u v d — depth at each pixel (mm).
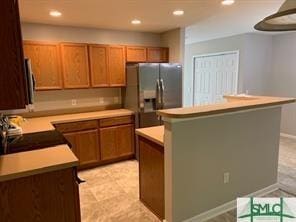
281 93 5719
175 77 4367
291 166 3797
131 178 3518
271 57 5879
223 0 2834
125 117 4152
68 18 3521
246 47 5473
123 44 4570
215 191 2512
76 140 3742
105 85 4195
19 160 1721
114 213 2611
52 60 3705
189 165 2275
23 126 3174
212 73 6520
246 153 2709
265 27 1478
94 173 3711
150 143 2523
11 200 1541
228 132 2506
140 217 2531
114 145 4094
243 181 2740
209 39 6320
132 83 4207
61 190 1690
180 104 4484
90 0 2717
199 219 2424
